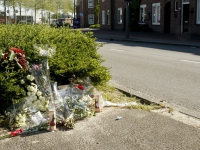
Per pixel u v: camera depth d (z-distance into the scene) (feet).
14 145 13.29
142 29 108.99
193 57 43.50
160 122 15.67
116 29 135.64
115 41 79.71
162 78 28.73
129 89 23.34
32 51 16.83
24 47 17.24
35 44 17.01
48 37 20.42
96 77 19.36
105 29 147.54
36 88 15.98
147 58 43.19
